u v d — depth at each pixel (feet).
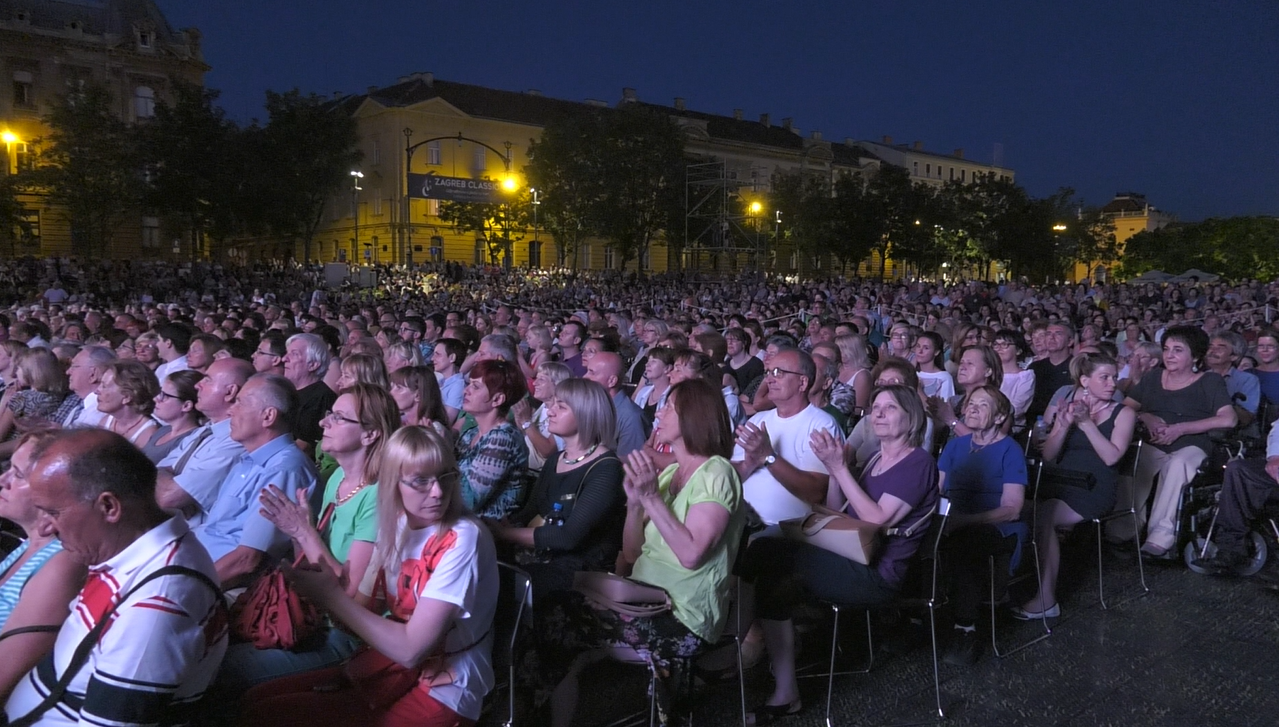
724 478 10.73
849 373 21.97
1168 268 225.15
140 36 154.61
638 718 11.51
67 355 25.62
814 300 69.82
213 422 14.25
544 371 17.54
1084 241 226.99
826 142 268.62
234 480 12.39
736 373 27.22
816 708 12.59
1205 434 18.81
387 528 9.02
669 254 195.31
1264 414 21.79
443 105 182.19
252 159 131.23
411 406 15.60
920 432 12.91
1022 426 20.93
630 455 10.26
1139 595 17.04
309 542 9.36
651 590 10.72
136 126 126.52
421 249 166.40
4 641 7.81
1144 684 13.39
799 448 14.67
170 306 52.54
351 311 48.14
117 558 7.26
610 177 146.51
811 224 171.63
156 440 16.21
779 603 12.12
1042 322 38.19
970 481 15.07
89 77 150.10
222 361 14.17
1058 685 13.37
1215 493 18.62
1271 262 209.26
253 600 9.19
